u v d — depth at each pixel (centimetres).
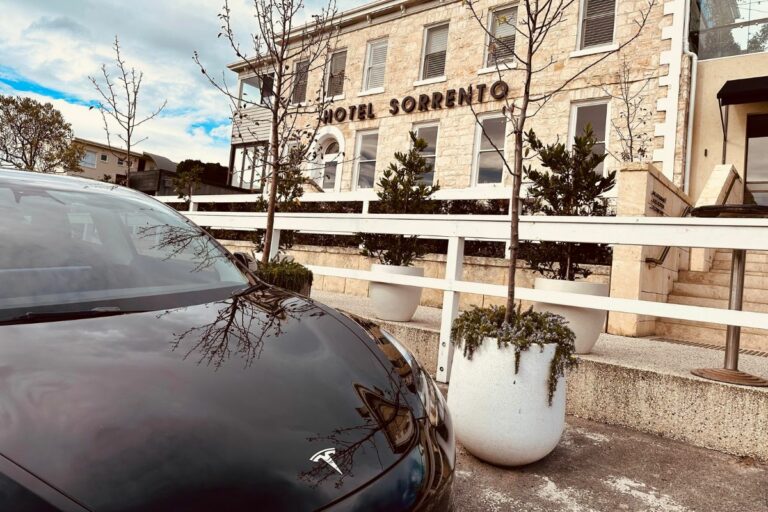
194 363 149
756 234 286
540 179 490
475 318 288
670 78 920
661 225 315
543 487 250
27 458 102
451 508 158
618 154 971
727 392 290
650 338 561
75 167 1988
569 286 380
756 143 917
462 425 277
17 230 205
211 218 632
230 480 111
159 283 212
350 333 205
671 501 237
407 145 1281
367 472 131
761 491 247
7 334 147
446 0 1237
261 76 568
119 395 125
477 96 1155
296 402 145
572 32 1038
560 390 271
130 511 97
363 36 1409
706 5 945
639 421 318
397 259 551
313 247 939
